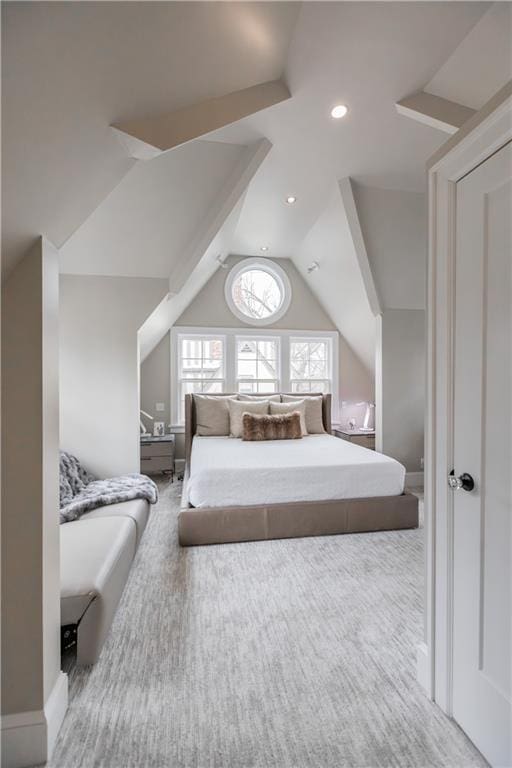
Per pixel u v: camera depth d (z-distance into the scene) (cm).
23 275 117
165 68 115
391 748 116
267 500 279
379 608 189
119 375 352
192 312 502
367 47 185
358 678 144
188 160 282
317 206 370
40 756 112
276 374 536
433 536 136
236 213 344
